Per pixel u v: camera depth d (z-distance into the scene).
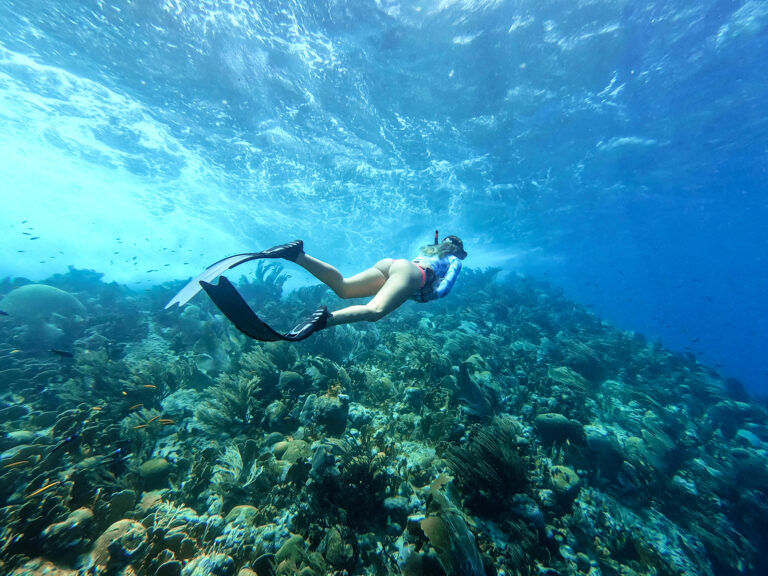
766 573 4.69
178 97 13.99
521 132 15.95
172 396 6.00
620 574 3.86
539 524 3.76
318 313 1.82
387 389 6.09
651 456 5.98
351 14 10.80
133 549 3.05
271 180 19.69
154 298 12.25
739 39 11.35
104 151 17.92
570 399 6.92
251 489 3.81
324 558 3.05
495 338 10.01
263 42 11.70
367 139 16.31
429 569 2.98
